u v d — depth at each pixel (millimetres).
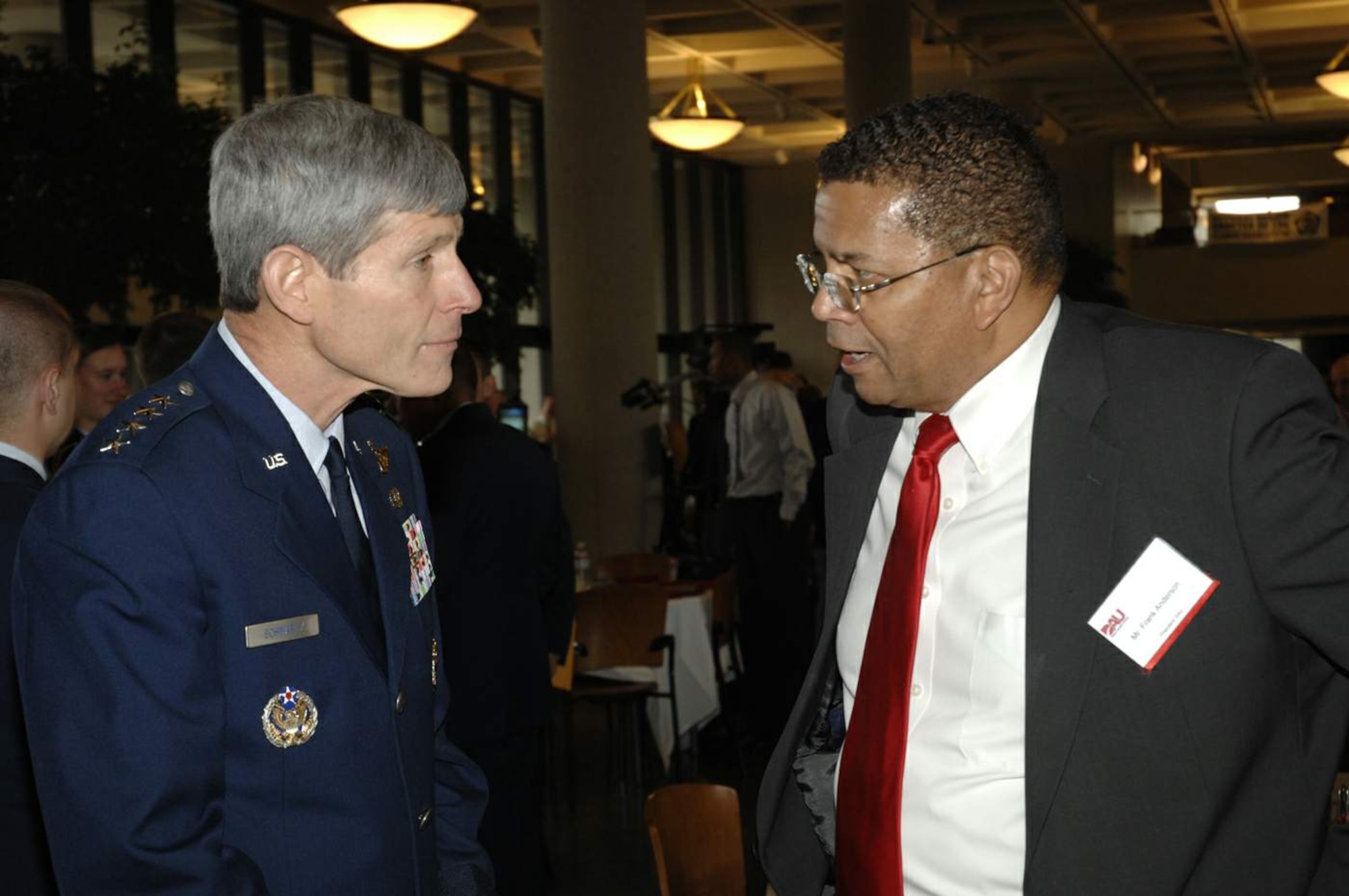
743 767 5395
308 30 10430
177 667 1158
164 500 1188
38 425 1993
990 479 1382
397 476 1490
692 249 17422
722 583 5500
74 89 5438
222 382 1288
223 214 1261
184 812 1149
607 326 8031
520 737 3324
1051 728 1280
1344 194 22000
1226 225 18844
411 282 1269
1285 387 1261
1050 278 1367
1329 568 1223
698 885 2211
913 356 1354
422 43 7438
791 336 18625
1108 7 10992
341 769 1261
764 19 10711
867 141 1330
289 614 1241
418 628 1416
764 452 6156
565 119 8039
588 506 8078
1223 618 1258
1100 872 1269
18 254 5121
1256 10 10977
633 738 5289
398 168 1245
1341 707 1354
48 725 1144
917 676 1399
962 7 10734
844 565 1548
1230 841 1279
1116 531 1296
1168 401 1292
